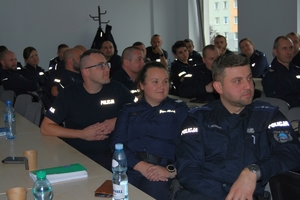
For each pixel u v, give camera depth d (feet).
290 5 19.98
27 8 25.17
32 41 25.48
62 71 15.37
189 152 6.34
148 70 7.82
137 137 7.88
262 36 21.74
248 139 6.17
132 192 5.64
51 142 8.61
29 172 6.66
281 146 5.98
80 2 26.32
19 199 5.03
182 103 8.12
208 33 27.50
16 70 18.97
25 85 18.52
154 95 7.76
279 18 20.65
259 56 19.10
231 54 6.27
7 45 24.97
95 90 9.19
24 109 13.32
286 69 13.46
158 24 28.50
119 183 5.35
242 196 5.37
